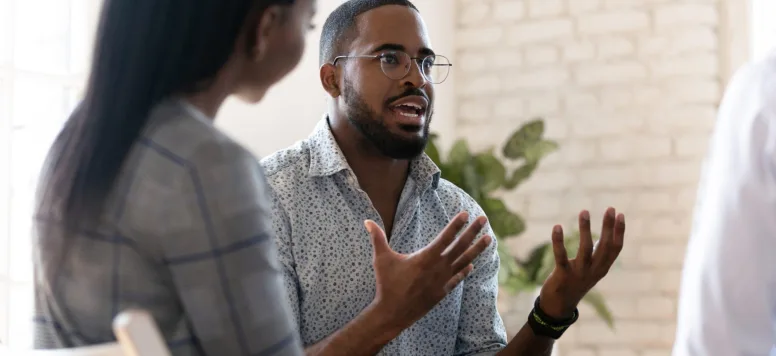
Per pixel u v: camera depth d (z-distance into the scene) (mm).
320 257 1784
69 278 1068
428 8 4266
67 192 1048
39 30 2959
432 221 1953
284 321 1060
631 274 4082
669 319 4023
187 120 1058
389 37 1820
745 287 1198
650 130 4109
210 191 1022
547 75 4305
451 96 4465
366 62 1817
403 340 1822
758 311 1202
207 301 1021
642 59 4141
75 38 3018
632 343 4062
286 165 1839
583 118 4219
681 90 4074
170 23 1062
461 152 3764
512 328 3891
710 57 4055
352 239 1815
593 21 4234
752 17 4020
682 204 4039
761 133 1207
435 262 1532
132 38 1061
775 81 1222
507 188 3824
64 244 1057
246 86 1185
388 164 1868
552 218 4230
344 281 1794
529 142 3877
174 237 1015
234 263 1024
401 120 1809
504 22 4406
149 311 1034
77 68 3014
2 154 2783
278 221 1763
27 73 2881
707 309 1222
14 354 970
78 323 1076
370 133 1814
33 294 1149
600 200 4164
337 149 1826
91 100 1065
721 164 1247
